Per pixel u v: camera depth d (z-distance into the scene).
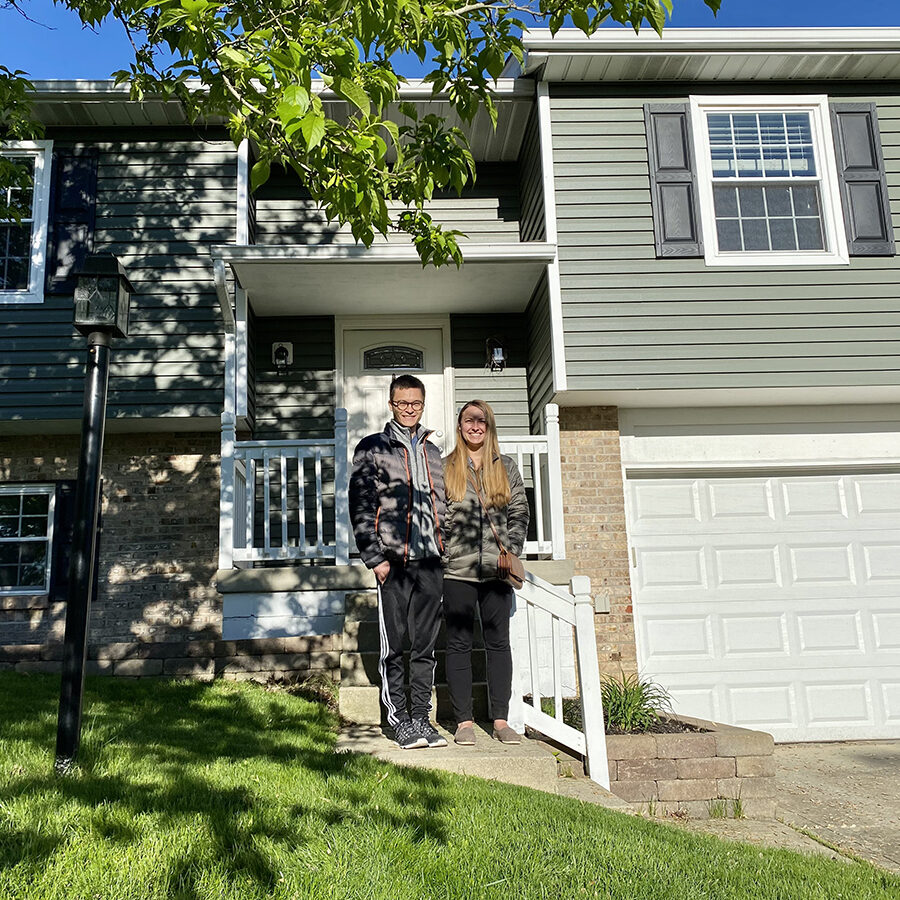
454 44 3.88
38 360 8.09
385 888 2.46
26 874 2.32
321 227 8.84
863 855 4.55
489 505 4.62
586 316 7.50
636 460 8.17
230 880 2.42
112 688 5.77
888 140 8.10
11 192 8.40
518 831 3.10
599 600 7.61
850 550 8.32
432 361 8.86
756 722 7.97
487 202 9.09
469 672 4.57
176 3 3.02
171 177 8.60
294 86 2.65
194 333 8.27
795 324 7.64
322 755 4.05
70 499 8.55
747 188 8.00
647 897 2.63
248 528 6.64
